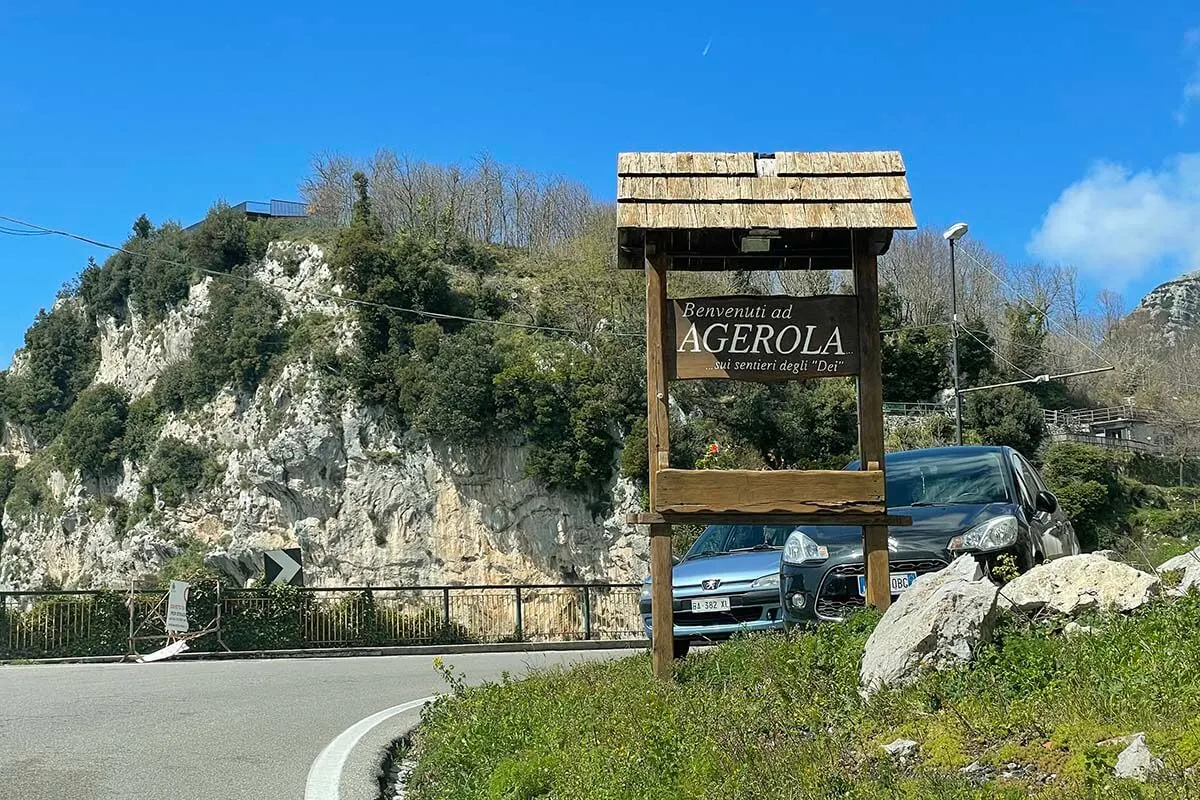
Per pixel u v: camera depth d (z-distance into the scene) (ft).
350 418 176.96
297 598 69.62
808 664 20.62
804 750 15.96
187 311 213.66
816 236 26.61
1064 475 155.94
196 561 174.40
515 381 170.60
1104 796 11.91
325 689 37.42
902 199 24.81
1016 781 13.55
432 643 76.89
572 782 17.56
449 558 170.40
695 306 24.91
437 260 202.80
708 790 15.15
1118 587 20.12
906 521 24.26
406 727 28.78
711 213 24.57
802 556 29.40
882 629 19.65
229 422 190.29
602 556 166.09
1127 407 207.62
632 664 27.86
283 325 193.67
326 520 174.81
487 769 20.99
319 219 241.76
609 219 224.53
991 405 169.99
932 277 229.25
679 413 164.66
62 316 253.24
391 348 183.21
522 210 261.65
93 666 48.06
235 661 53.11
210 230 215.92
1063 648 17.72
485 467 171.83
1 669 45.44
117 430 210.59
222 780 21.93
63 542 209.05
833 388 167.02
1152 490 159.94
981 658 17.57
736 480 24.29
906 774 14.58
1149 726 13.98
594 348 178.81
